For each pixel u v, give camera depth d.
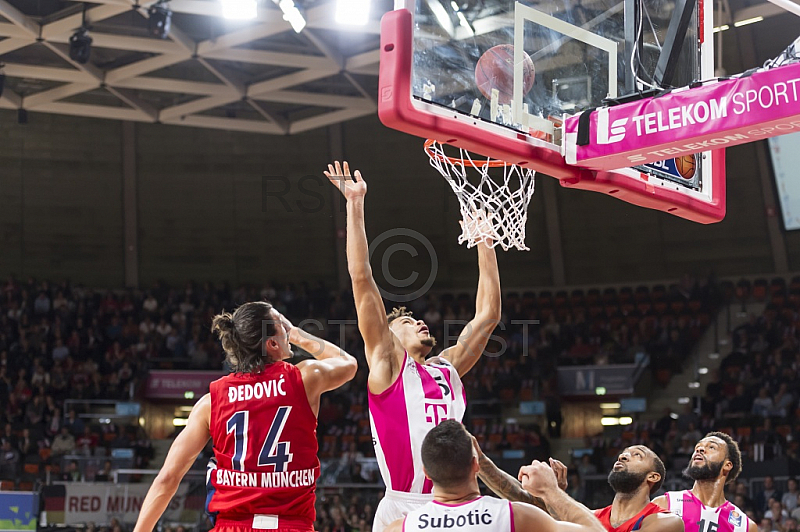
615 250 18.80
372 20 12.18
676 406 16.50
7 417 16.05
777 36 16.28
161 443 16.12
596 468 14.25
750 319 16.97
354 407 16.56
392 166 19.16
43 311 17.80
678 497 4.46
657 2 4.39
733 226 17.91
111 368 17.25
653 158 3.80
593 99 4.04
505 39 3.72
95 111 15.27
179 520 12.51
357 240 3.29
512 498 3.08
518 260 19.28
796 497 11.85
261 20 12.16
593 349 17.39
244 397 2.98
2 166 18.28
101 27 13.26
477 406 16.45
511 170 4.24
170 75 15.67
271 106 16.50
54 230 18.70
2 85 13.64
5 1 12.05
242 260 19.34
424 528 2.52
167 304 18.38
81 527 12.30
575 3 4.03
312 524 3.03
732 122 3.43
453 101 3.48
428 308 18.41
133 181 18.92
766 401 15.18
